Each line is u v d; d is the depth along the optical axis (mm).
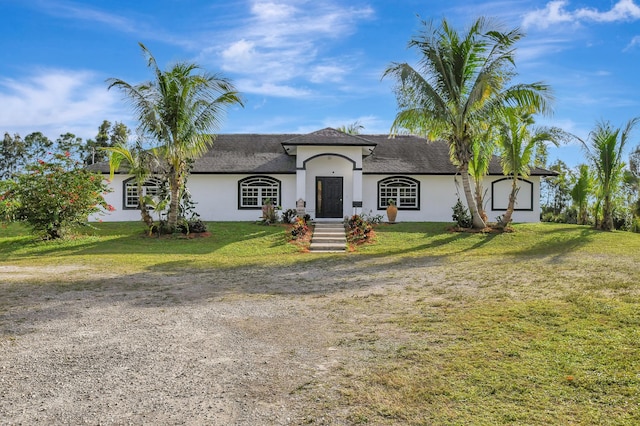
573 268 11453
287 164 25562
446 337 6074
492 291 8961
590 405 4125
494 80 18203
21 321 7004
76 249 17719
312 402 4262
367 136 29516
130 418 3967
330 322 6961
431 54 19469
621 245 16734
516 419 3904
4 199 19156
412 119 20266
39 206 19156
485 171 21891
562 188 34188
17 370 5027
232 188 25078
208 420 3932
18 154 54031
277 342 5996
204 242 19125
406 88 19453
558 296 8297
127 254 16062
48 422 3900
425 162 26266
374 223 23297
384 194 25531
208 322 6957
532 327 6375
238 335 6293
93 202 20422
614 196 22562
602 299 7863
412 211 25406
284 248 17875
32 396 4387
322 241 19141
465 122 19672
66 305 8078
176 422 3900
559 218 30016
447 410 4082
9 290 9422
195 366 5133
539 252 15336
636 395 4281
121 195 24859
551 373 4797
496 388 4484
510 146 19719
